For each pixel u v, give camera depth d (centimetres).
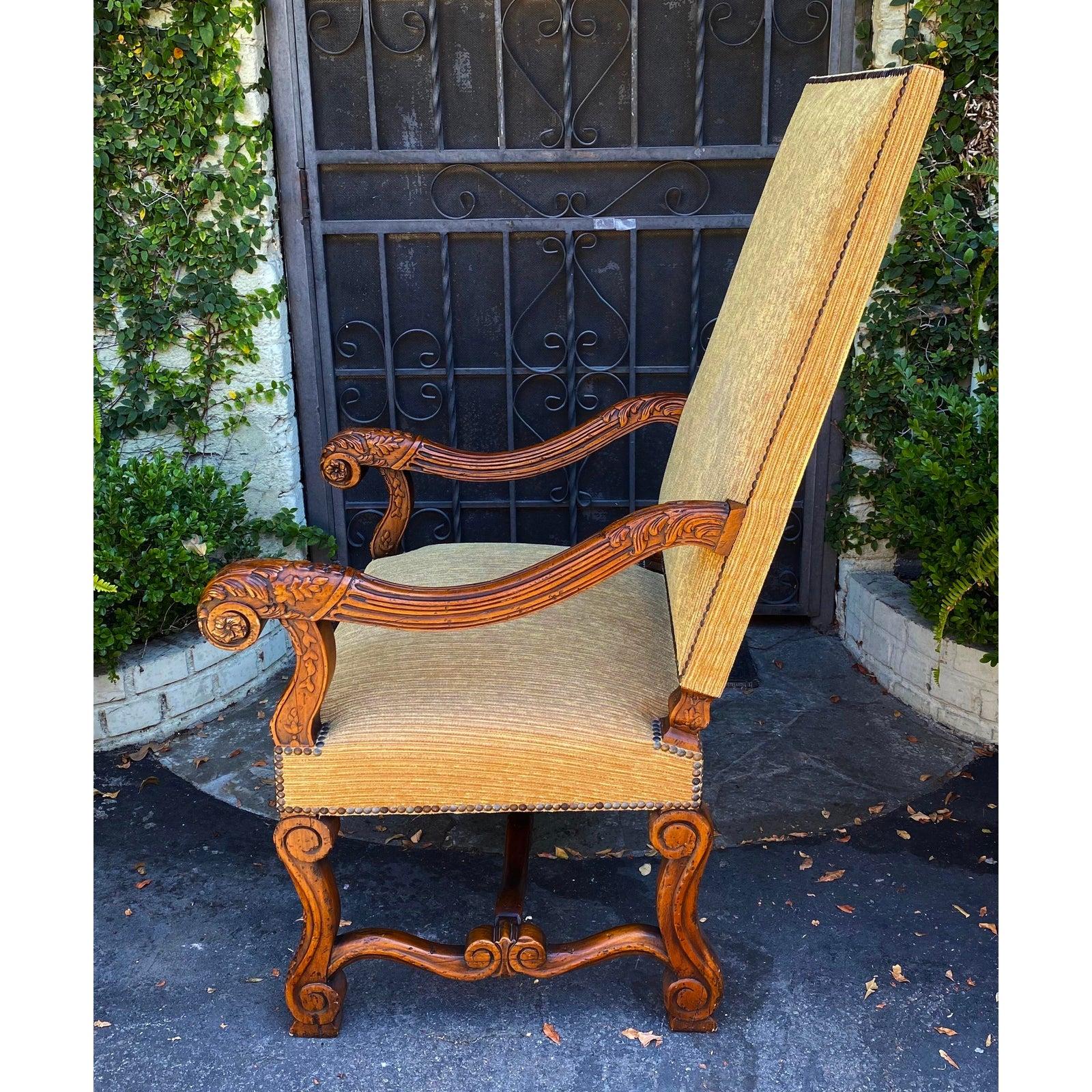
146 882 190
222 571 126
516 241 264
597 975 165
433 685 138
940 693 238
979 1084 142
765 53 247
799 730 239
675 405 185
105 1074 146
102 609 220
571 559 124
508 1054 149
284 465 272
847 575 281
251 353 262
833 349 115
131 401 263
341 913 179
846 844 197
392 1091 143
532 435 282
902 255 247
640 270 267
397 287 269
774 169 156
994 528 201
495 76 252
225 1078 145
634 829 204
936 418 232
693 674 129
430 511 288
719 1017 155
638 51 249
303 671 129
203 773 226
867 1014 155
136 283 254
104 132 241
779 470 120
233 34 237
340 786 133
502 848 200
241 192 248
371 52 247
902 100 109
